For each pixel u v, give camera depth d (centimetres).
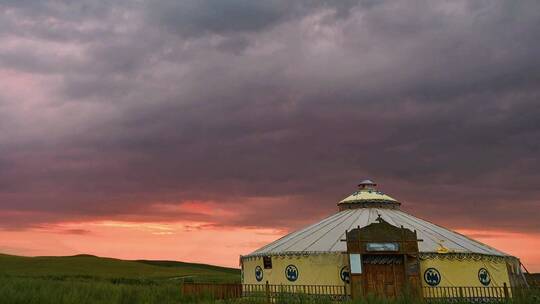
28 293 2206
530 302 2122
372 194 3259
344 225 2894
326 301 2094
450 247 2538
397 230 2403
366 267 2383
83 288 2581
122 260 11931
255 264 2891
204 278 7506
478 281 2462
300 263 2592
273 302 2250
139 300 2353
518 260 2831
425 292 2353
